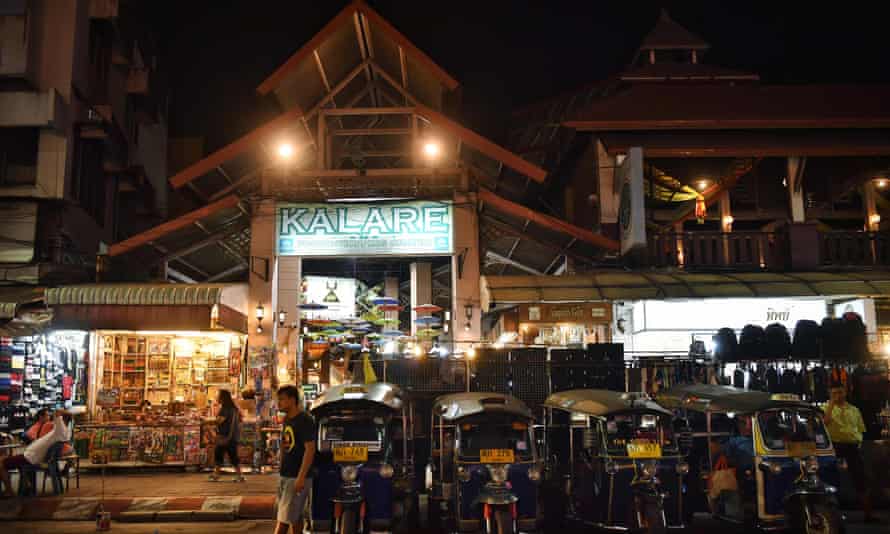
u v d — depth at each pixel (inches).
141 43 987.3
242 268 825.5
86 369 763.4
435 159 788.6
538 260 840.3
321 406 434.9
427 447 559.2
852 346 595.2
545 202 1077.8
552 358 596.1
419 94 821.9
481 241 764.6
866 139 870.4
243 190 824.3
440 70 735.7
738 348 604.1
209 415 717.9
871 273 768.9
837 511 420.5
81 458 658.8
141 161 1031.0
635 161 760.3
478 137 756.0
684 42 1099.9
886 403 577.3
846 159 892.6
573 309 738.2
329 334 766.5
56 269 756.6
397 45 736.3
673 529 449.7
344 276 1023.6
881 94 947.3
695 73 1061.1
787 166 874.8
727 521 471.5
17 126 770.2
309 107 801.6
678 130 879.7
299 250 735.1
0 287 737.0
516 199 956.6
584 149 916.6
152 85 1010.7
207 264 819.4
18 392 666.2
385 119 879.7
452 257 735.1
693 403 499.2
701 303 737.6
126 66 945.5
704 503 493.7
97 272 752.3
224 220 751.1
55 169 782.5
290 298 729.6
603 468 439.5
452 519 453.7
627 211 774.5
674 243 800.3
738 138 868.6
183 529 473.4
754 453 443.5
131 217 1003.3
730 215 895.7
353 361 651.5
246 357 740.0
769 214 906.7
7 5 777.6
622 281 717.9
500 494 399.9
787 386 601.9
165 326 650.8
